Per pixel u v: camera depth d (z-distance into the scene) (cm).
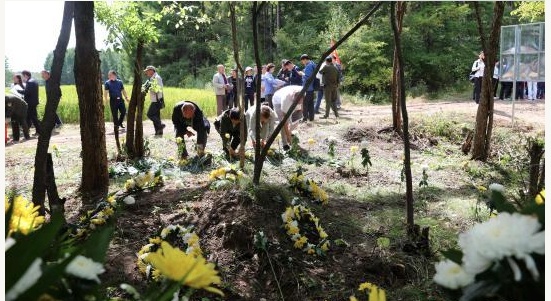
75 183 746
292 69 1470
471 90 2408
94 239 107
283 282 415
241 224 467
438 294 388
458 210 605
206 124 855
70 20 375
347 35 537
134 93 877
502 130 1114
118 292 370
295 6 3288
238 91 816
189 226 493
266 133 825
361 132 1123
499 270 91
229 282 407
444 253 106
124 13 809
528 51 1124
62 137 1291
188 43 3709
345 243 485
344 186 719
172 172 769
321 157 908
